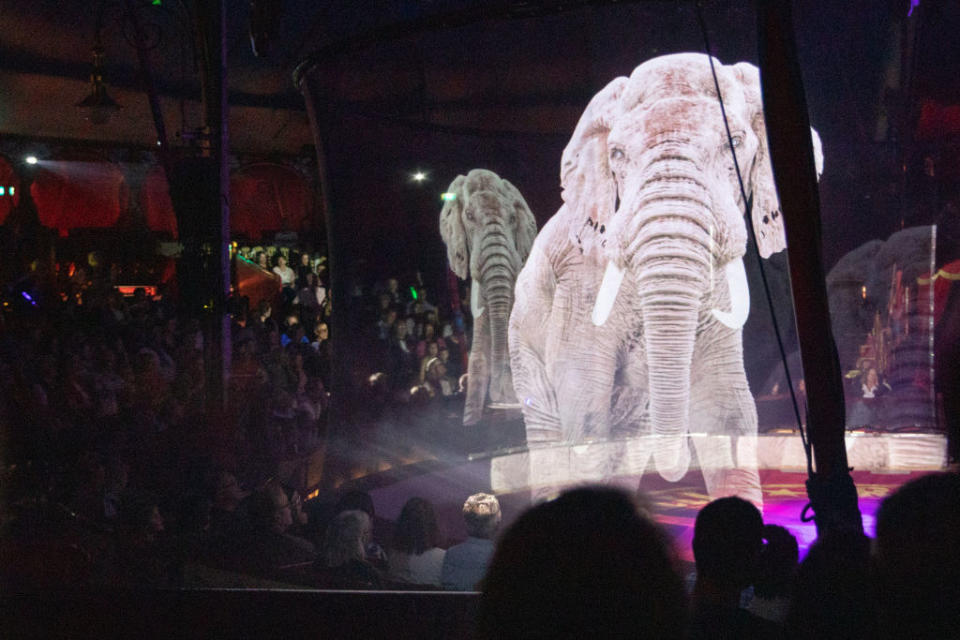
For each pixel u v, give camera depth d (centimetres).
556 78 662
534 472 675
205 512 450
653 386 604
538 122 678
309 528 536
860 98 661
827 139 667
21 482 521
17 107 1315
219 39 767
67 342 825
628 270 626
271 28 618
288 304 1277
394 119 737
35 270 1268
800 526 539
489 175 703
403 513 440
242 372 844
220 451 653
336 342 789
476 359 729
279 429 767
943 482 126
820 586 172
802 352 219
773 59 208
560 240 655
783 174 211
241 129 1477
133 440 630
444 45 699
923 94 654
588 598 95
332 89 761
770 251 616
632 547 97
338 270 783
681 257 596
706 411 618
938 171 661
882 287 668
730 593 194
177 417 667
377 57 732
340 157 768
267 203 1545
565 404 660
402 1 733
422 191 738
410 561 432
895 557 125
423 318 746
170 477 598
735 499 199
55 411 647
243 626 249
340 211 775
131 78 1270
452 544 550
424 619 248
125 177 1452
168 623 247
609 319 640
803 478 640
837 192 670
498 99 689
